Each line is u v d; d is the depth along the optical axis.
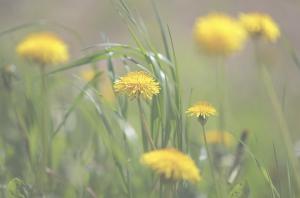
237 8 20.30
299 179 7.84
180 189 6.64
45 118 7.72
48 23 7.93
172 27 19.08
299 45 17.73
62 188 7.39
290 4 19.88
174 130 6.36
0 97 8.38
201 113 5.95
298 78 14.06
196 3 20.52
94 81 7.78
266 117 11.68
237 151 7.20
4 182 7.34
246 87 14.25
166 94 6.36
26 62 8.66
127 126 7.05
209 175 7.62
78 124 8.64
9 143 7.82
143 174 7.38
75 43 17.67
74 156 7.74
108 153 7.67
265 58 11.05
